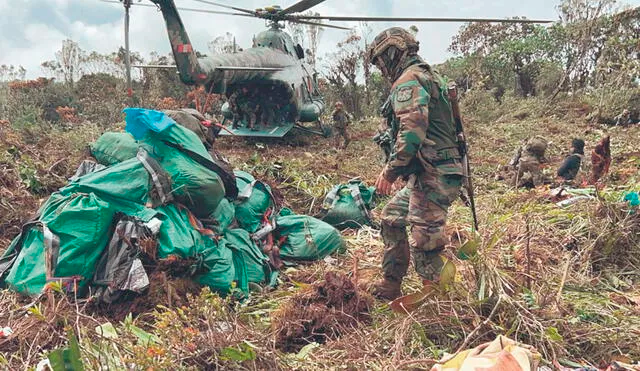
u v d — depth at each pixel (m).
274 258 4.23
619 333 2.76
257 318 3.26
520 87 25.72
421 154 3.22
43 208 3.58
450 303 2.85
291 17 12.18
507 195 6.30
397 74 3.36
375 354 2.66
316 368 2.57
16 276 3.32
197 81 8.97
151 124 3.68
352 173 8.74
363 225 5.38
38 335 2.75
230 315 2.77
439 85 3.28
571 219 4.67
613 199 4.66
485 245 3.25
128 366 2.35
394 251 3.52
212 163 3.87
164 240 3.41
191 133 3.92
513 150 12.00
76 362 1.98
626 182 6.80
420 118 3.07
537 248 4.12
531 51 25.08
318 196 6.18
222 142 11.91
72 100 18.89
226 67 9.59
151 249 3.33
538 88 22.84
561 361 2.55
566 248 4.25
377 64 3.43
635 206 4.30
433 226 3.27
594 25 21.58
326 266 4.29
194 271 3.44
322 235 4.49
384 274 3.57
